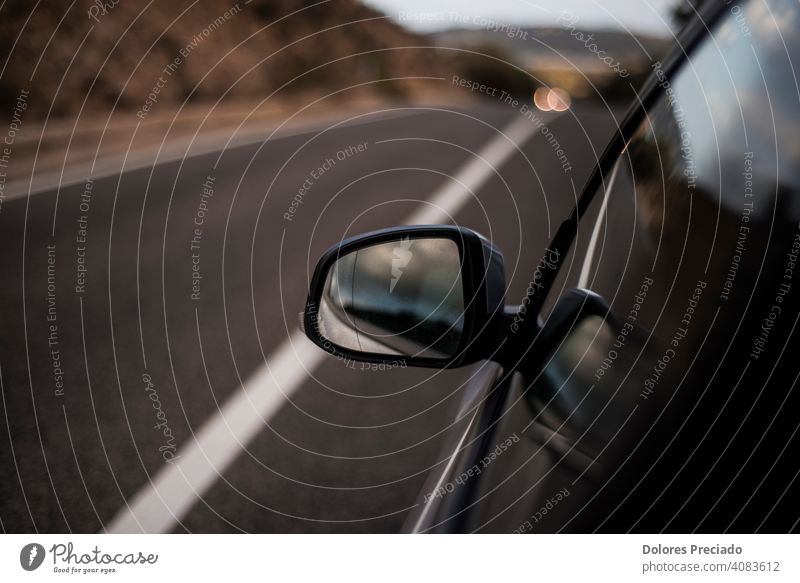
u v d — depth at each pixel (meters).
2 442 2.45
